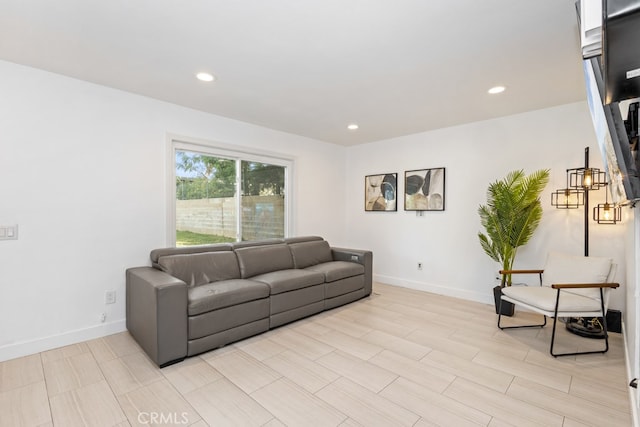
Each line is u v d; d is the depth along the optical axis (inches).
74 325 101.0
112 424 63.2
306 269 140.2
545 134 129.0
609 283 94.0
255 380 79.8
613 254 113.7
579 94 113.7
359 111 133.9
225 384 77.9
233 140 145.4
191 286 111.7
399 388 76.4
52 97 96.9
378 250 191.3
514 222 124.3
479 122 147.7
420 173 169.5
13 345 90.2
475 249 149.4
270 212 167.0
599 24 27.5
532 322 120.6
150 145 118.7
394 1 63.1
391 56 86.3
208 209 140.2
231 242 148.9
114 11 66.6
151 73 97.5
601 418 65.1
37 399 70.9
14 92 90.6
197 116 132.5
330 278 135.3
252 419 65.0
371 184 194.4
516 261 136.9
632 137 41.1
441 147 161.3
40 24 71.2
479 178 147.7
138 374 81.9
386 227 186.9
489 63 90.2
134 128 114.4
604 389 75.7
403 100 120.3
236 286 105.9
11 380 78.5
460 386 77.2
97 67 93.4
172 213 124.9
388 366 87.0
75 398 71.4
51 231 96.8
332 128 161.8
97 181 105.9
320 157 190.7
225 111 134.3
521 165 135.3
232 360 90.6
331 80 102.5
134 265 114.5
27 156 92.6
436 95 115.0
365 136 179.3
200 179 137.1
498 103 123.2
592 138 118.6
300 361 90.0
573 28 72.4
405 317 127.2
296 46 81.3
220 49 82.9
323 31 74.3
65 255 99.5
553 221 127.4
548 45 80.0
